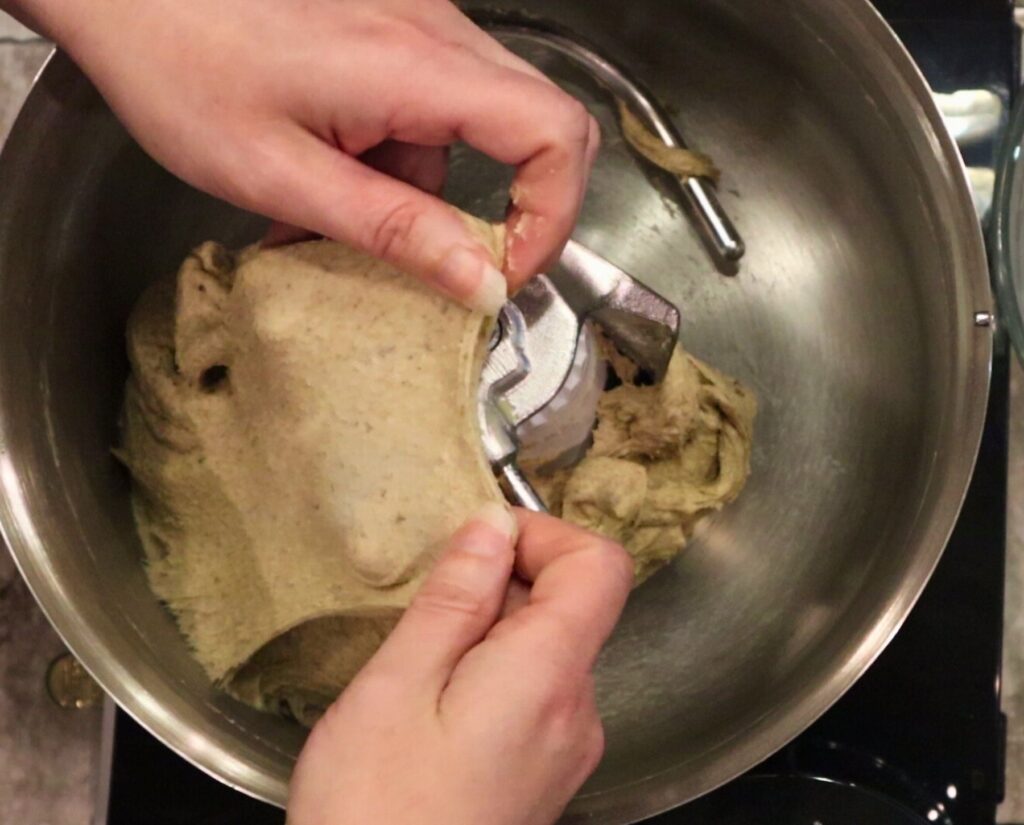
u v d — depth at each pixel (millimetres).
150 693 441
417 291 427
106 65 425
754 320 533
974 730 515
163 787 512
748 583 511
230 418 458
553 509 499
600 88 533
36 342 455
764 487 522
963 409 446
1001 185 505
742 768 440
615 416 509
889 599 446
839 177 507
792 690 455
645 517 503
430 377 422
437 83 412
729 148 532
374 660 400
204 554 464
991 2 540
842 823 502
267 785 441
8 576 552
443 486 418
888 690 521
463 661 397
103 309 484
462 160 531
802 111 503
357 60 411
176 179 498
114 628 446
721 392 511
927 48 541
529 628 396
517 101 413
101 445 481
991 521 523
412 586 424
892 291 497
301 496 436
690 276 540
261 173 419
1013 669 543
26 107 436
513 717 385
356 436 424
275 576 444
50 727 548
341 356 427
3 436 440
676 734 476
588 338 481
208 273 460
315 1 421
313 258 439
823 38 468
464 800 381
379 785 381
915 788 514
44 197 450
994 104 537
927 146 452
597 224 541
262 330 435
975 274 446
